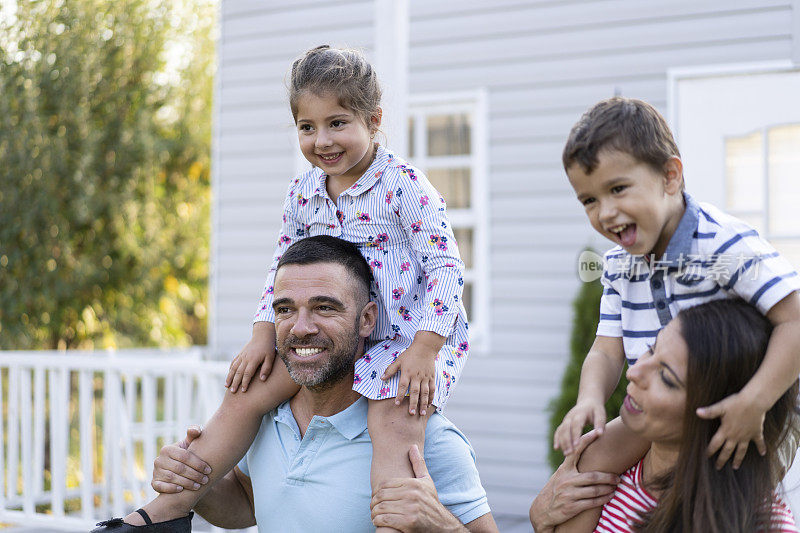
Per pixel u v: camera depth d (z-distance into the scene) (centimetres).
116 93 979
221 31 646
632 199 172
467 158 586
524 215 559
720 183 496
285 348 210
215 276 643
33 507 466
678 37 511
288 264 212
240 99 638
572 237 545
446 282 220
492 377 566
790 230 477
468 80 575
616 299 197
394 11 429
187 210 1213
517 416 558
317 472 216
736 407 159
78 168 908
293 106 231
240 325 633
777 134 483
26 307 914
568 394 499
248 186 634
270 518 221
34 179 890
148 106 1031
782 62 481
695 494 163
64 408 465
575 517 184
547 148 552
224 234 642
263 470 225
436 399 219
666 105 513
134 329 1069
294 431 224
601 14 534
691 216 180
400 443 207
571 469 186
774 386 160
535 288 555
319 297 206
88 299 991
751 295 170
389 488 198
